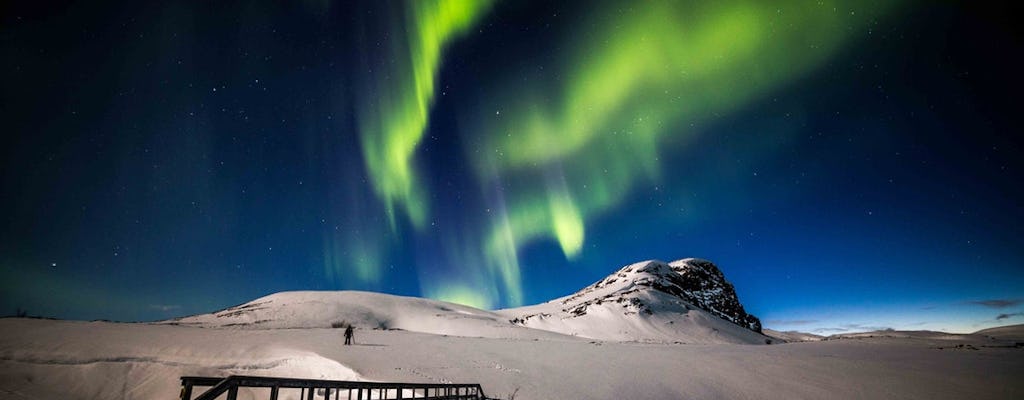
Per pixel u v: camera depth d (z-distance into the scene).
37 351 21.64
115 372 21.06
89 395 19.08
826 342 59.34
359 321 94.38
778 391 29.22
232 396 4.89
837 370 35.19
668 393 27.45
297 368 24.02
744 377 32.50
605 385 27.84
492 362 31.30
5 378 19.12
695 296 151.50
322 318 92.88
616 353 39.94
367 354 28.70
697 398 27.05
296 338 35.28
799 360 39.16
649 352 42.25
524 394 24.25
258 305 104.44
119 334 26.95
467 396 16.33
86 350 22.36
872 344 54.25
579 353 38.72
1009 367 36.62
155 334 28.83
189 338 28.19
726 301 156.00
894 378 32.66
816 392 29.05
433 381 23.89
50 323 30.41
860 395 28.42
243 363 23.45
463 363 29.81
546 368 31.00
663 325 102.25
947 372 34.69
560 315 110.12
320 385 6.66
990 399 27.55
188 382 4.48
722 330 106.69
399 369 25.42
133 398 19.39
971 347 50.00
